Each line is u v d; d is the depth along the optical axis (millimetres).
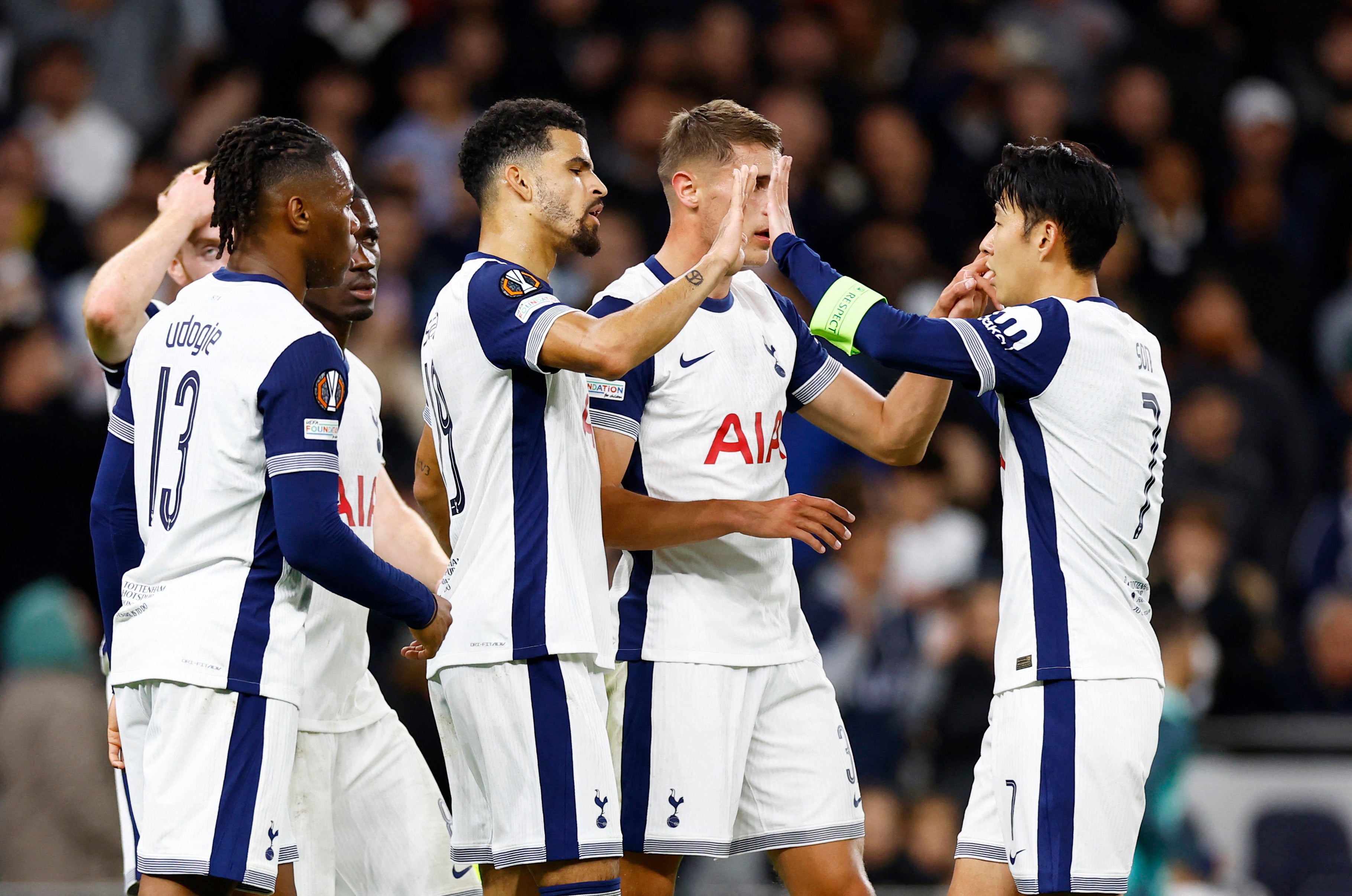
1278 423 33031
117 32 40188
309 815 14625
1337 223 39062
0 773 23609
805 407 15727
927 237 35219
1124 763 13109
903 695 26844
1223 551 28406
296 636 12633
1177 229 37281
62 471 28438
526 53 38375
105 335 14164
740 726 14633
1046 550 13477
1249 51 42531
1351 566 31797
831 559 28578
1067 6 42250
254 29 40375
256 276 12844
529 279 13297
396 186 32938
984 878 13797
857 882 14969
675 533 14008
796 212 34281
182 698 12156
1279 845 23828
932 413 15422
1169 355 34594
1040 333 13398
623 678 14719
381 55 38094
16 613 24562
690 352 14625
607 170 35719
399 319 30750
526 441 13227
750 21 39562
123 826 14219
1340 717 26453
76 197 38188
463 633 13172
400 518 16031
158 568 12438
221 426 12328
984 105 38656
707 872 25172
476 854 13664
